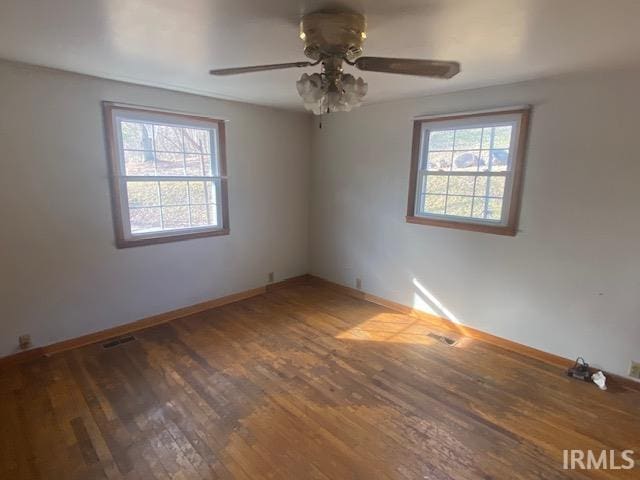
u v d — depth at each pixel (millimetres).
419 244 3598
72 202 2854
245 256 4156
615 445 2004
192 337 3213
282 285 4617
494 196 3068
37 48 2137
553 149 2658
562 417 2225
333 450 1932
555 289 2783
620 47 1953
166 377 2586
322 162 4453
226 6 1532
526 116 2734
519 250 2924
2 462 1824
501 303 3080
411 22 1667
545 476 1792
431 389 2488
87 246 2979
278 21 1700
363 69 1724
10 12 1602
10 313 2672
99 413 2193
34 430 2043
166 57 2297
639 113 2299
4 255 2600
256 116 3980
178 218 3564
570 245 2670
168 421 2135
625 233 2438
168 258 3496
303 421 2150
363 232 4109
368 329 3422
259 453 1903
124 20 1694
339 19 1580
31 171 2637
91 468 1797
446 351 3025
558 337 2811
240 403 2309
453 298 3396
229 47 2084
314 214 4684
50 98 2643
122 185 3111
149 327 3410
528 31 1765
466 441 2014
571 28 1712
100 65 2484
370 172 3930
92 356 2865
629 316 2490
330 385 2516
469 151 3188
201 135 3631
